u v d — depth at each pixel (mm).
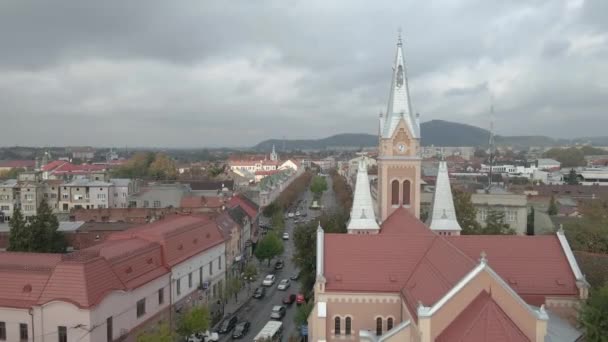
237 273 113688
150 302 70625
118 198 183375
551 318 54375
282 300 96750
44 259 67938
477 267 44469
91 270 60469
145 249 73000
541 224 127812
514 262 59812
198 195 168875
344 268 60562
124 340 63875
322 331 58750
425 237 62812
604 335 44094
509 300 44250
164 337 58562
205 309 71375
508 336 40531
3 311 59312
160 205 160500
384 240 62625
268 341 65375
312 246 90375
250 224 145375
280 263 122312
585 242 83188
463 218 100125
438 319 44062
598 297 47125
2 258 68500
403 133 79812
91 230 107438
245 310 91688
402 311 57844
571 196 179250
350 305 59188
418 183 80562
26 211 176250
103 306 59688
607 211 112375
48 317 58094
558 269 59094
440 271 52812
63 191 180875
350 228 76562
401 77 80000
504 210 131750
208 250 92312
